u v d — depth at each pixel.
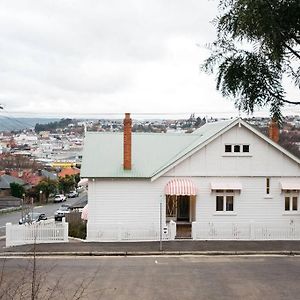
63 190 116.88
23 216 63.38
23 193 93.75
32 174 124.50
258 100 10.51
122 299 18.59
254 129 32.75
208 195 33.12
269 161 33.31
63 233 30.80
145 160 34.44
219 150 33.06
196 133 40.00
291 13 9.27
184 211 34.53
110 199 32.53
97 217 32.44
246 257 26.81
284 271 23.25
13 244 30.00
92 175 32.12
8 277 21.08
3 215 75.94
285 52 9.89
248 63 10.34
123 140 35.97
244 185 33.25
